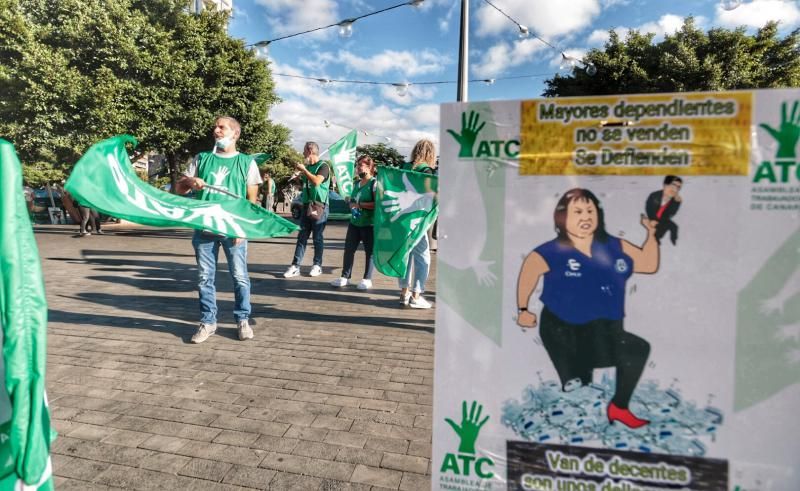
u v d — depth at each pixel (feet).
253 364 12.78
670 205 4.84
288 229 12.71
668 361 4.95
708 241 4.79
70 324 16.17
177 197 12.07
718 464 4.91
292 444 8.90
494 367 5.33
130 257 32.40
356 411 10.22
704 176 4.75
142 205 10.79
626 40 64.39
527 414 5.29
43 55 45.60
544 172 5.08
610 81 62.69
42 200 66.64
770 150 4.63
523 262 5.19
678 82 58.03
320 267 26.61
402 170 17.07
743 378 4.81
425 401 10.75
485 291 5.29
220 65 56.13
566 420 5.21
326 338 15.07
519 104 5.08
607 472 5.16
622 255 4.97
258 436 9.16
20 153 47.96
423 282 19.15
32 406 4.96
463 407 5.43
